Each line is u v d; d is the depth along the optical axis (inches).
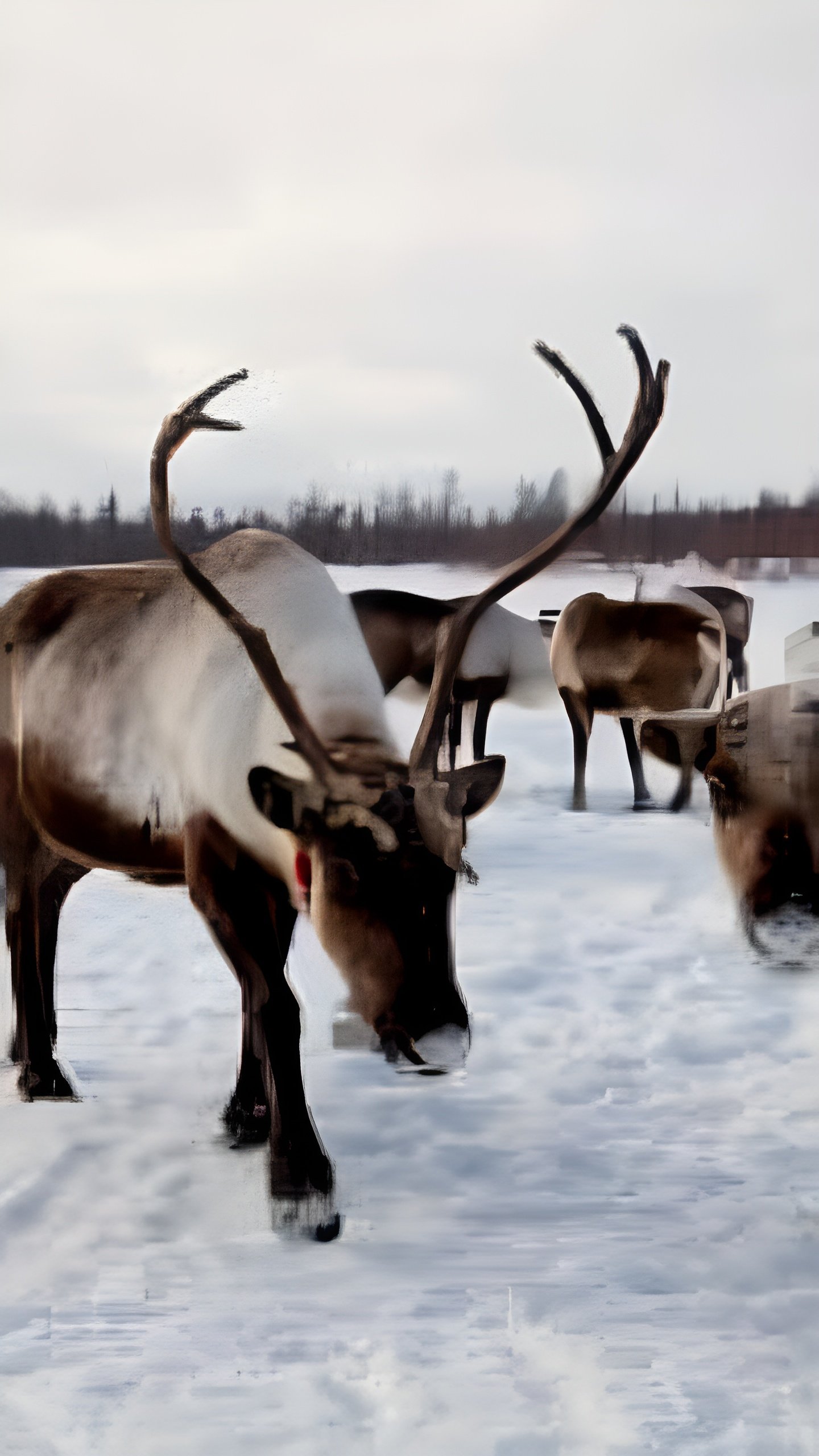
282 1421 133.9
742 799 335.3
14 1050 239.5
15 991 236.8
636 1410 135.6
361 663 199.3
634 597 623.5
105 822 218.4
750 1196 187.3
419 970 171.0
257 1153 205.3
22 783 232.4
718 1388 139.7
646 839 505.7
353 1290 161.0
